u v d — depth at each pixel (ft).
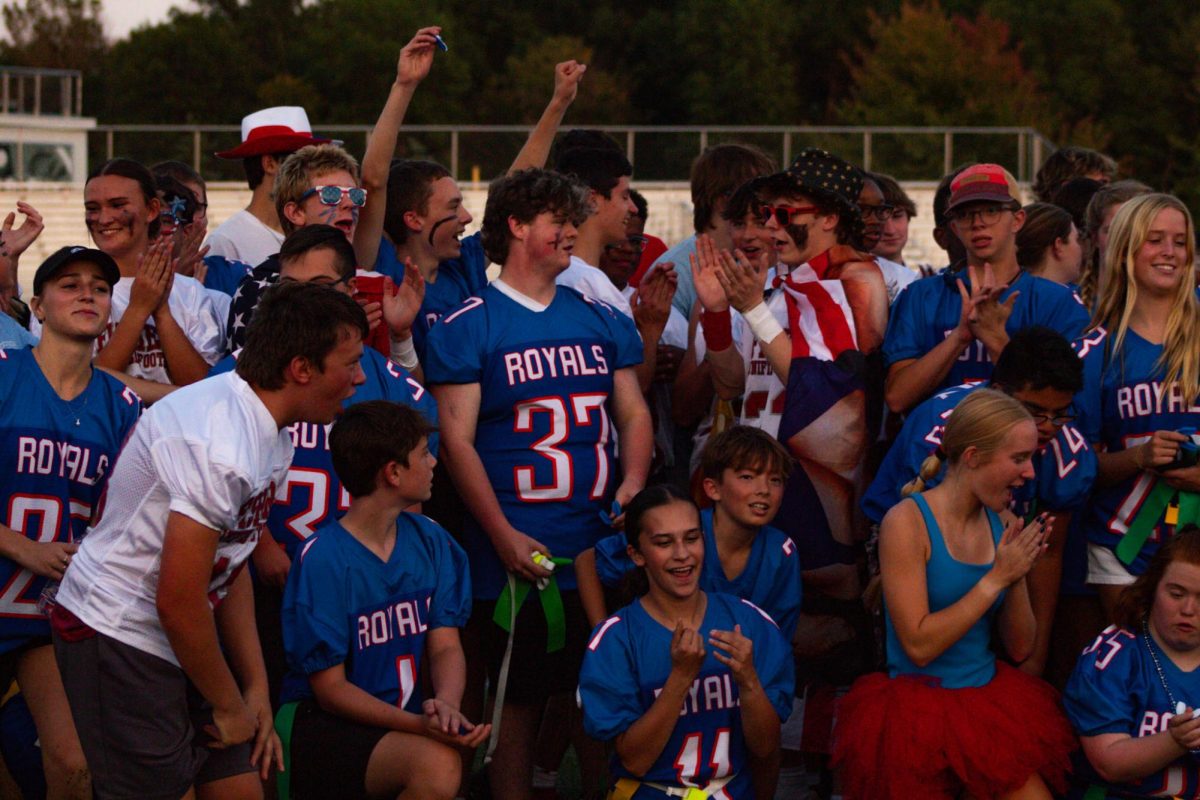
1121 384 37.09
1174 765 32.91
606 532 38.11
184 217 43.91
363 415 33.27
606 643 33.78
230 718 29.68
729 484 35.45
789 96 364.99
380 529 33.78
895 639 34.24
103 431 34.01
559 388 37.45
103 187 39.78
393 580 33.86
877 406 39.11
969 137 180.04
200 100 350.64
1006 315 36.50
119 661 29.35
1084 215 49.70
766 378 39.96
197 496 27.58
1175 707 33.04
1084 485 35.70
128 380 37.19
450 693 33.24
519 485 37.29
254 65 360.28
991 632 35.68
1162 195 37.09
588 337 38.11
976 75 319.47
